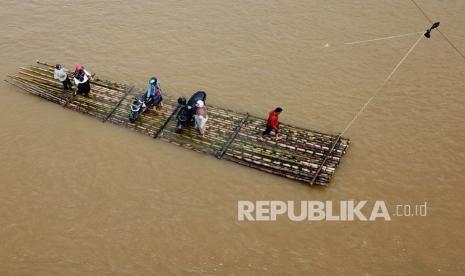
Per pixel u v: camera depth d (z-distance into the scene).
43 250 16.88
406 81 23.27
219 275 16.08
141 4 28.45
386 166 19.31
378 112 21.67
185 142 20.09
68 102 21.95
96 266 16.41
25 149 20.27
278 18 27.38
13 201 18.41
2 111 21.81
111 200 18.39
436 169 19.20
